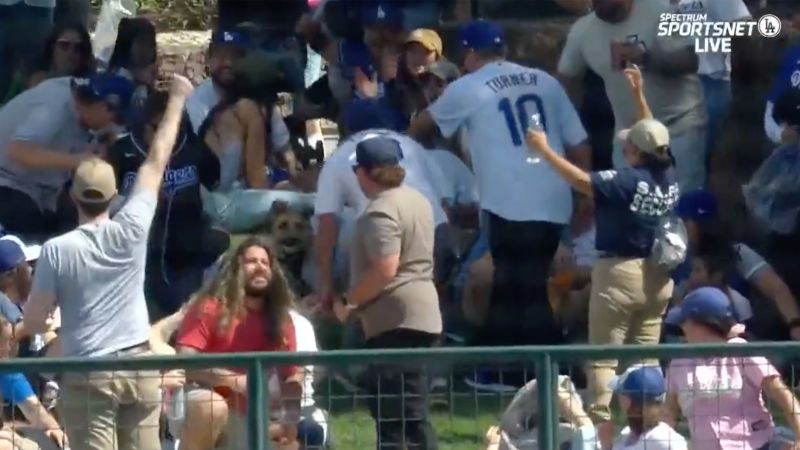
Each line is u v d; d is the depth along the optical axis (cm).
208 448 2183
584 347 2169
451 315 2977
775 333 2909
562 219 2941
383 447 2209
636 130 2752
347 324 2775
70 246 2322
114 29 3816
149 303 2959
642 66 3075
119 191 2931
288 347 2450
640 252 2747
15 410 2217
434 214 2867
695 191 2936
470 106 2945
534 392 2209
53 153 2972
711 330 2494
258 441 2131
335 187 2866
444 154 2983
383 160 2575
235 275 2436
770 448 2244
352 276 2647
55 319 2595
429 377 2227
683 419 2252
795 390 2244
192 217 2998
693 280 2884
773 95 2997
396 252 2566
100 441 2206
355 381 2192
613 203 2734
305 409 2169
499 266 2956
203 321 2420
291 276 2977
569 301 2961
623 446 2241
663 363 2244
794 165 2962
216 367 2123
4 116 2997
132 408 2212
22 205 2998
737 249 2927
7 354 2478
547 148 2788
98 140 2986
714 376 2239
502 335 2956
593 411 2233
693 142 3083
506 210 2922
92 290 2331
